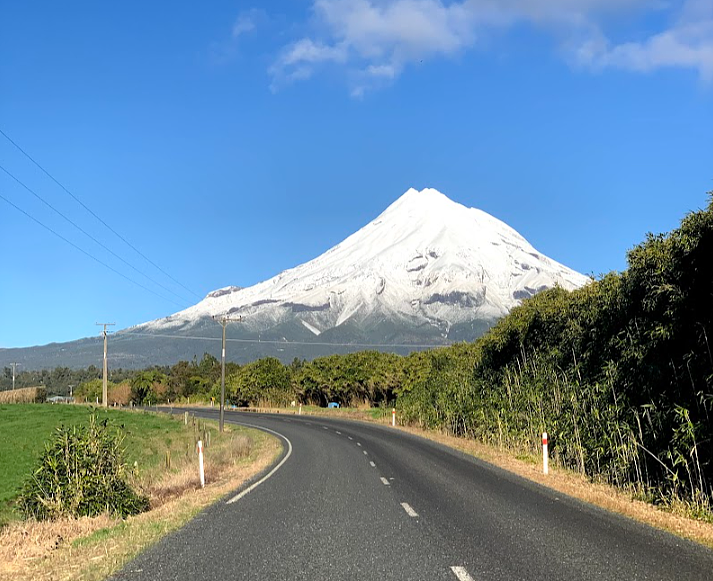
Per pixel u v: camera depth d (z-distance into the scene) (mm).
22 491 13391
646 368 14578
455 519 10891
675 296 13062
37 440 38000
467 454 24938
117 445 14430
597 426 17562
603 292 17266
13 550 9391
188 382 112188
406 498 13578
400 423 50281
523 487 15258
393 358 78062
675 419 13289
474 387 32719
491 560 7871
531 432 23531
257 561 7949
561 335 22375
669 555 8195
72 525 11398
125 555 8398
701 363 12992
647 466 14656
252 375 91750
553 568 7465
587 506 12312
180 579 7125
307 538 9398
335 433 40438
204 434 42062
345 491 14969
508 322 27797
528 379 24812
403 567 7547
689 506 12172
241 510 12258
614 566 7566
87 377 176375
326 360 83312
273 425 51156
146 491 15406
